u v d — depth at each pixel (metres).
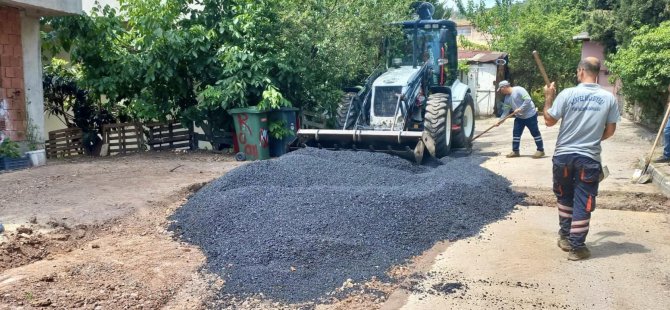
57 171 9.77
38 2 10.36
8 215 6.64
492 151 12.05
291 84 12.19
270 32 11.94
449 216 6.50
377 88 10.94
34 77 11.12
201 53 12.20
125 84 12.54
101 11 12.66
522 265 5.27
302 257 5.21
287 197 6.66
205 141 13.37
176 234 6.22
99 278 4.81
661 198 7.55
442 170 8.96
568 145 5.45
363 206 6.36
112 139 12.98
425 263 5.33
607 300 4.48
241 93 11.32
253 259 5.19
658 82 12.20
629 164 9.84
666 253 5.55
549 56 23.75
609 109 5.36
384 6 12.42
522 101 10.78
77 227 6.22
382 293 4.62
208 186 7.74
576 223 5.35
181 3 12.15
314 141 10.45
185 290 4.68
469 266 5.25
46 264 5.11
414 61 12.10
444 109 10.70
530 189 8.13
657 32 12.24
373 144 10.05
